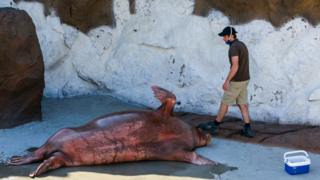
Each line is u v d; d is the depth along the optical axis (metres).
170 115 7.72
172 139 7.55
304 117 8.80
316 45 8.90
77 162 7.16
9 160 7.34
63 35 10.62
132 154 7.34
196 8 9.88
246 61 8.17
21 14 8.69
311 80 8.88
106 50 10.64
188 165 7.27
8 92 8.71
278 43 9.16
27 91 8.91
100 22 10.63
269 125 8.92
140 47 10.30
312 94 8.71
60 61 10.70
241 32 9.45
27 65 8.66
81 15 10.60
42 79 9.02
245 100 8.31
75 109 9.92
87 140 7.23
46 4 10.52
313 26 9.01
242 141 8.20
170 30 10.03
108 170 7.06
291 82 9.00
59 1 10.54
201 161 7.29
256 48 9.29
